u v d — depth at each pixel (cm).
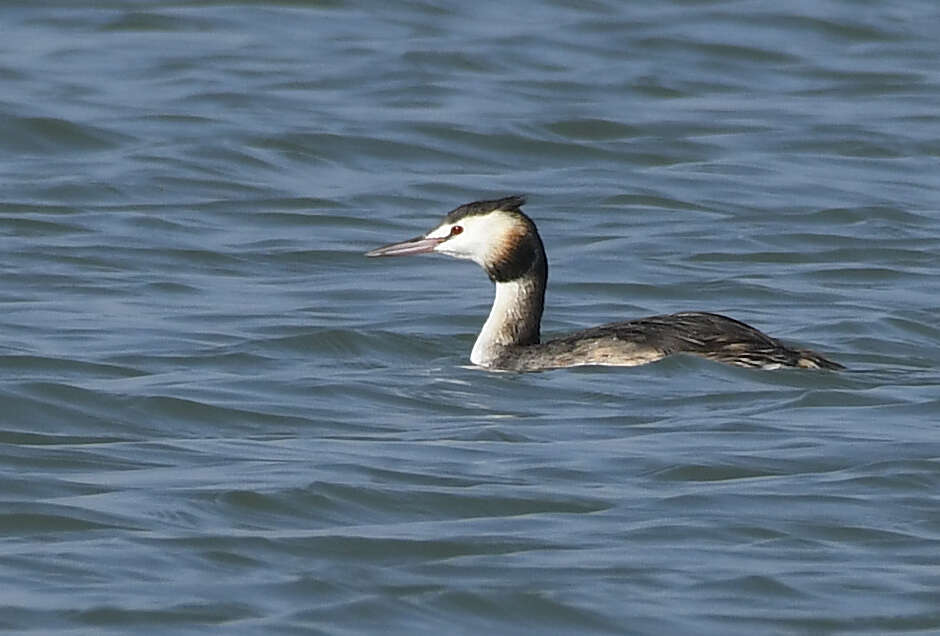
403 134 2630
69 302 1891
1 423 1434
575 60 3025
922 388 1542
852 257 2139
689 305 1933
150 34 3108
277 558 1150
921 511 1238
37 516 1208
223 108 2725
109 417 1460
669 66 3009
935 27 3250
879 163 2567
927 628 1065
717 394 1524
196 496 1255
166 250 2119
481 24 3206
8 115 2616
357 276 2047
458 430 1431
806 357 1602
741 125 2730
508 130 2658
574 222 2289
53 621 1052
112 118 2658
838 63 3053
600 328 1653
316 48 3056
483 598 1091
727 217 2311
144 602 1078
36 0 3244
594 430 1427
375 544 1174
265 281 2016
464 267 2092
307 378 1590
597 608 1081
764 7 3281
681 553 1163
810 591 1109
